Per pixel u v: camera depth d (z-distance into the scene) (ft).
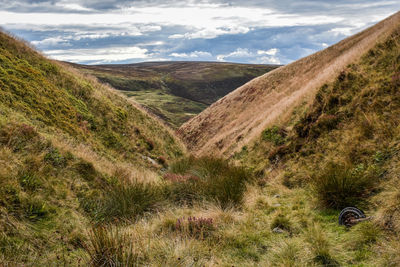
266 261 11.57
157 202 19.16
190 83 574.56
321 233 12.69
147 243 12.86
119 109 54.65
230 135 83.46
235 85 580.71
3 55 40.45
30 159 18.58
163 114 289.53
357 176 17.49
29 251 10.99
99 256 10.40
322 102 33.53
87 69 543.39
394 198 12.83
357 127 24.30
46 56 54.29
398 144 18.58
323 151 26.30
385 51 31.40
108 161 32.53
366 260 10.34
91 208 17.47
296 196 20.62
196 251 12.26
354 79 31.60
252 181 26.53
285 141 36.09
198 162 34.24
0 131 19.72
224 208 18.44
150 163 44.68
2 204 12.93
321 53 104.17
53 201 15.90
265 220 16.48
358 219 13.14
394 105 22.75
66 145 25.81
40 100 35.19
